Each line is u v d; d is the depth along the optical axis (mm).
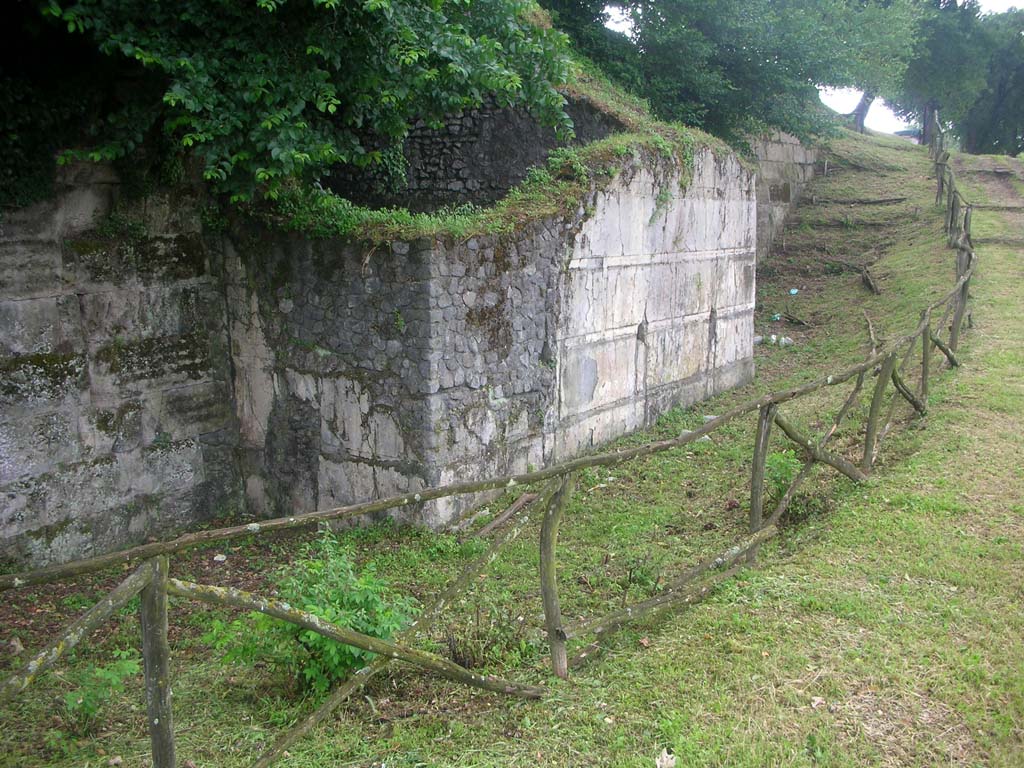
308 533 7832
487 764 3691
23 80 6375
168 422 7887
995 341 11117
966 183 23344
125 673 4453
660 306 10445
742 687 4168
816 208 22734
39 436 6875
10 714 4594
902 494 6613
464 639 4715
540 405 8438
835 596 5059
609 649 4711
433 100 7070
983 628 4699
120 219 7324
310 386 7922
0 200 6371
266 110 6180
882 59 23094
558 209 8273
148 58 5703
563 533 7148
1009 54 36656
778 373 13398
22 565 6777
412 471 7340
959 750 3746
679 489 8094
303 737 4012
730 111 16625
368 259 7277
